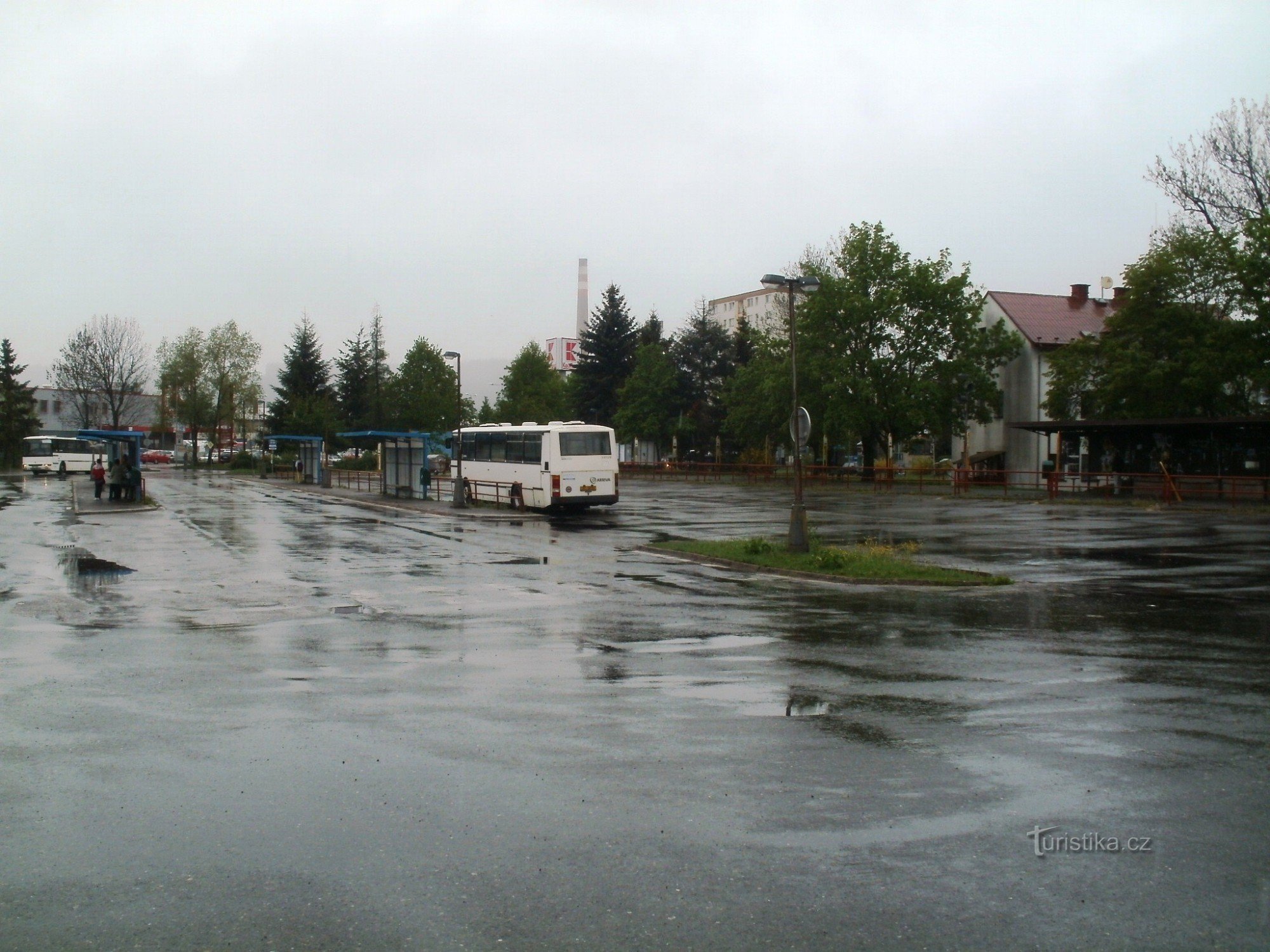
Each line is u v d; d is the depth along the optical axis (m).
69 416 105.38
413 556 21.64
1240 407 42.44
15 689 9.08
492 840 5.38
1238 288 41.88
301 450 63.38
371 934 4.32
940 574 17.34
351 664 10.28
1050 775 6.53
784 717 8.08
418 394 73.12
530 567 19.62
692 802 5.98
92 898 4.67
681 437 78.00
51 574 18.39
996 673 9.82
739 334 79.88
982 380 55.78
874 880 4.87
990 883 4.84
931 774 6.53
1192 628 12.52
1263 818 5.74
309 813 5.79
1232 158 43.16
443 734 7.54
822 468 59.59
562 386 88.81
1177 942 4.25
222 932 4.34
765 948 4.20
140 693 8.91
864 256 58.12
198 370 79.06
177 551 22.61
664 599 15.20
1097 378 45.62
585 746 7.20
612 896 4.69
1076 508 36.47
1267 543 23.53
